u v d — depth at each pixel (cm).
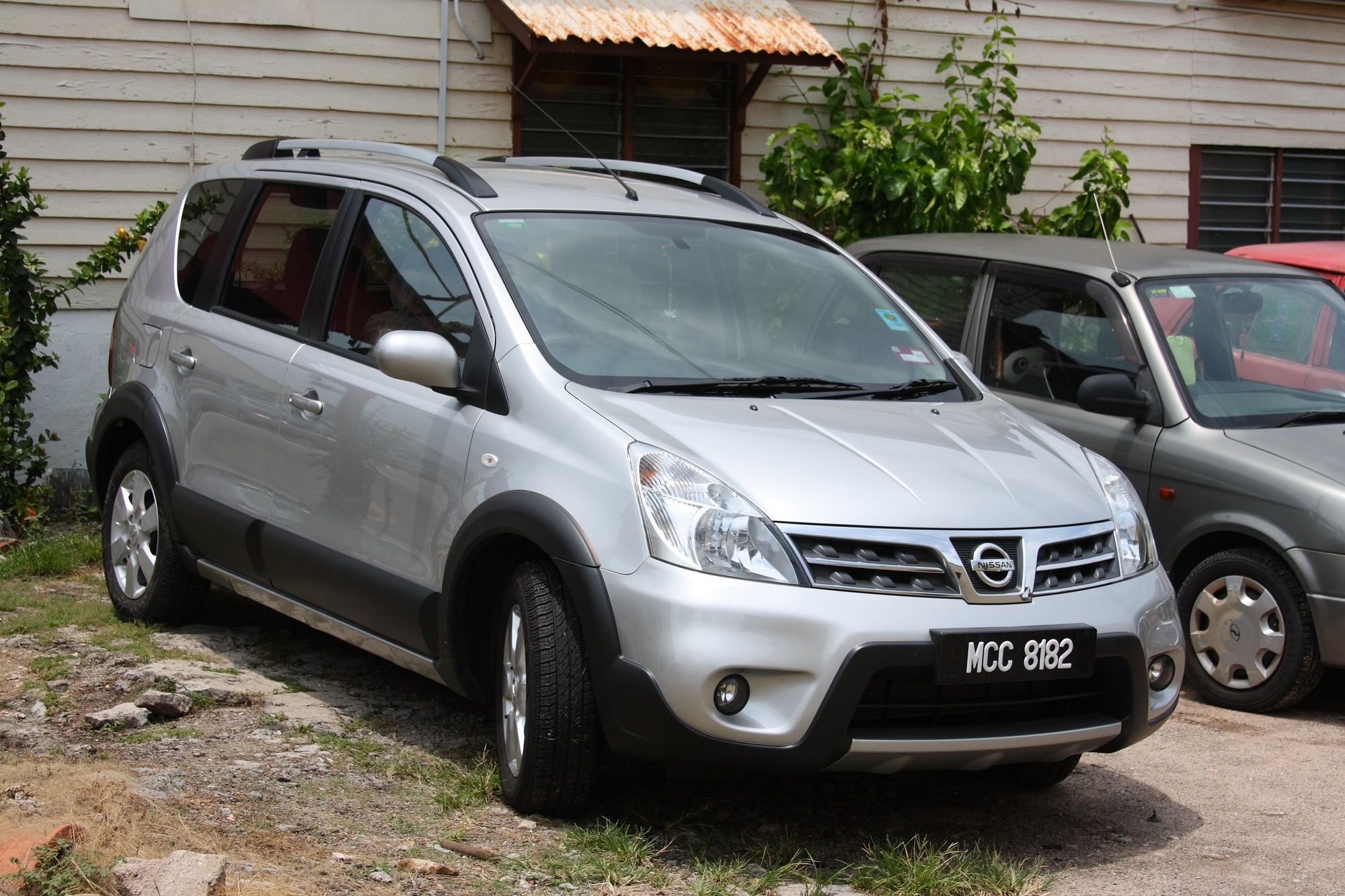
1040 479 416
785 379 454
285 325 519
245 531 511
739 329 473
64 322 875
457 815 403
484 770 430
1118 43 1191
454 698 518
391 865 360
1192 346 629
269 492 505
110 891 308
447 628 422
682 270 481
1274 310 662
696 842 400
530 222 475
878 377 481
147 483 588
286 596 508
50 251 862
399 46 939
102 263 799
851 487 382
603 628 372
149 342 587
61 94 855
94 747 438
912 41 1109
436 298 462
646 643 364
